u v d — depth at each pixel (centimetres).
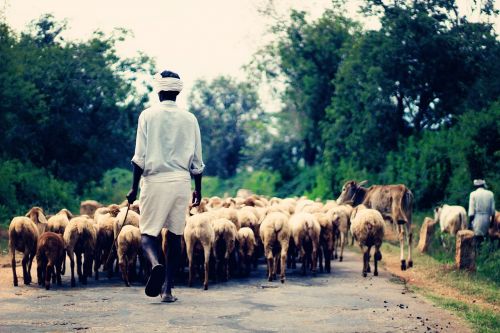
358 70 3328
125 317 876
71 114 3706
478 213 1653
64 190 3253
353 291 1196
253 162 5528
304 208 1786
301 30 4409
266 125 5488
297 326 844
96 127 3878
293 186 4844
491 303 1153
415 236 2225
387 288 1248
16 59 3009
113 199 4044
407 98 3294
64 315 891
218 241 1309
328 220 1518
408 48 3141
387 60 3159
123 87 3909
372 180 3275
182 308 956
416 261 1702
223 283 1284
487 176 2261
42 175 3209
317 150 5012
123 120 4044
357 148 3425
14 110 3041
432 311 995
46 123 3441
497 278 1386
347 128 3572
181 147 881
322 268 1542
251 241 1388
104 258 1440
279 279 1366
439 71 3161
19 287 1185
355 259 1850
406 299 1109
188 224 1219
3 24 2962
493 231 1700
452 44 3053
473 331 857
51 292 1123
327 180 3781
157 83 895
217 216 1454
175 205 877
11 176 2741
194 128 897
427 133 3034
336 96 3922
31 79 3466
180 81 898
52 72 3572
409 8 3172
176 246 942
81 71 3803
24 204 2872
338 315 936
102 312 915
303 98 4503
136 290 1152
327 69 4366
